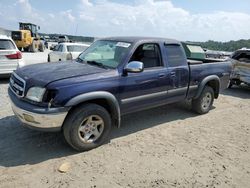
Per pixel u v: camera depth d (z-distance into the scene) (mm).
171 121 5965
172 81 5414
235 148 4738
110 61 4723
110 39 5352
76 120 3984
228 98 8922
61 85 3805
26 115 3842
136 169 3799
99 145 4418
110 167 3809
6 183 3291
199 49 16469
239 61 10094
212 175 3785
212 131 5508
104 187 3340
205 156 4344
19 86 4172
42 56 22109
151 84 4973
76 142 4070
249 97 9297
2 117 5504
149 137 4977
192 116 6434
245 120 6414
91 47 5574
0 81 9242
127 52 4660
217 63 6656
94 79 4121
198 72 6051
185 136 5133
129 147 4492
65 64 4863
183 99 5930
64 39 45094
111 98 4301
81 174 3586
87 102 4211
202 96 6398
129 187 3373
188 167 3955
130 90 4621
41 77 4016
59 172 3602
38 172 3574
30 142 4441
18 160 3854
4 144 4320
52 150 4211
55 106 3768
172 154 4332
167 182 3537
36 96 3811
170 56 5445
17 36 25969
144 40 4980
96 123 4277
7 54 8594
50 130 3900
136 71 4418
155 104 5238
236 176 3809
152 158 4152
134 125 5566
